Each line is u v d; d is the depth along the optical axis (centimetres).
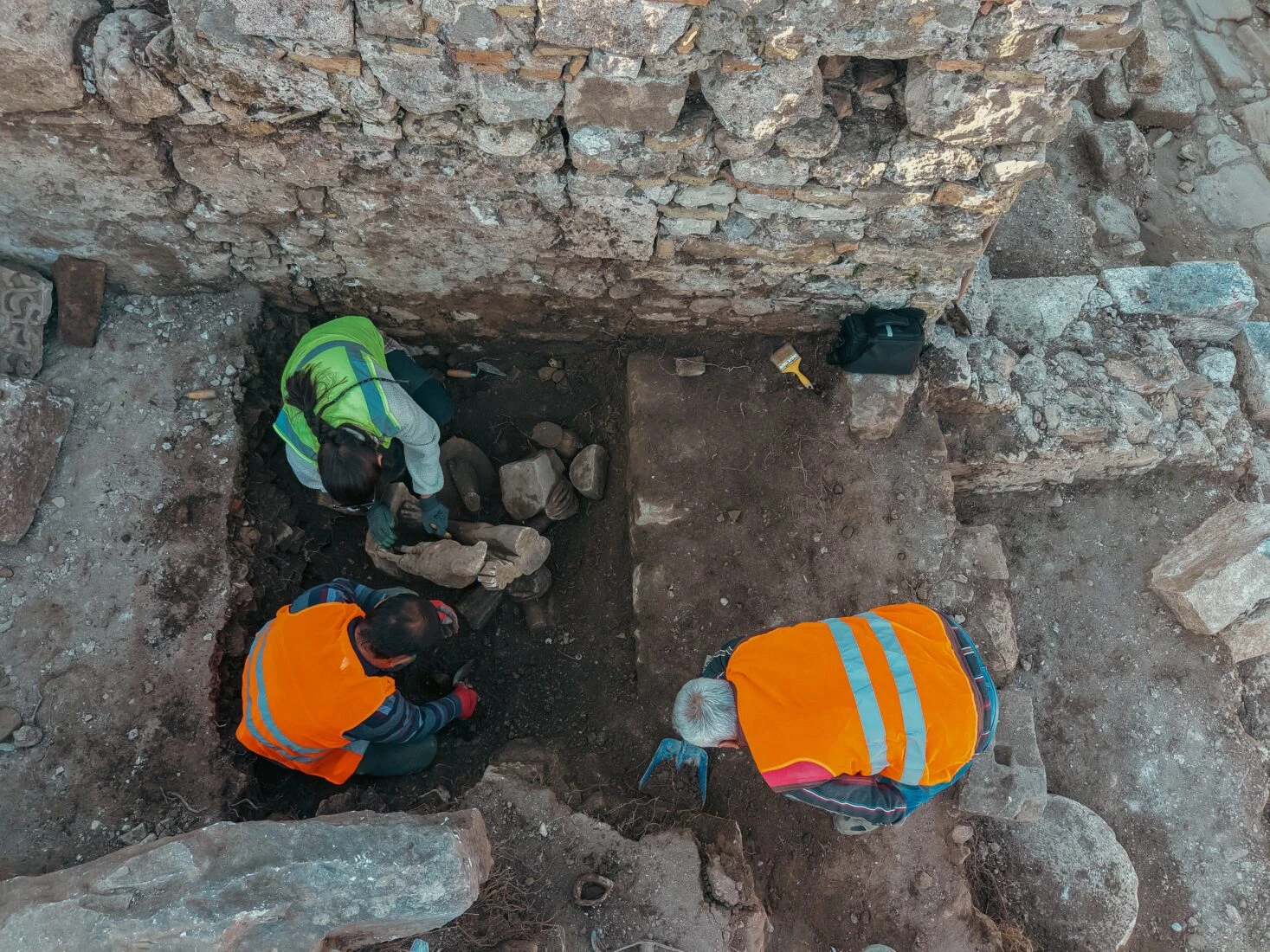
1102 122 502
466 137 258
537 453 377
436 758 317
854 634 227
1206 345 407
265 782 296
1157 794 354
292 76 238
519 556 327
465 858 212
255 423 330
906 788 225
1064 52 225
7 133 260
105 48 236
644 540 336
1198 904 339
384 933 220
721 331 360
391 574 347
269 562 325
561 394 388
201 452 312
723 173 271
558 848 269
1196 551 378
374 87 241
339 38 225
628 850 269
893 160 261
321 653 258
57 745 272
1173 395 387
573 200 284
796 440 345
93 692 279
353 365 264
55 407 303
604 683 334
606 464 369
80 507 299
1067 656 374
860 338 334
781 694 219
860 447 345
